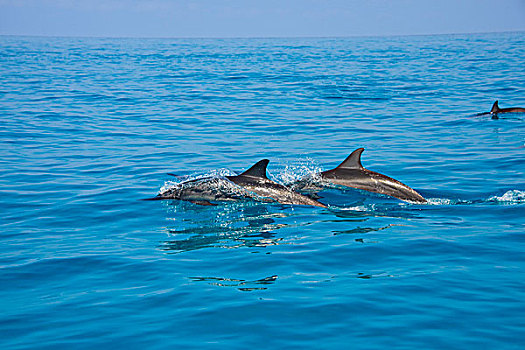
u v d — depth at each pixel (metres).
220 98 28.17
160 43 120.56
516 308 6.22
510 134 18.03
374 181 11.59
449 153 15.36
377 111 23.42
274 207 10.86
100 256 8.23
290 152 15.91
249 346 5.60
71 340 5.79
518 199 10.94
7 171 13.73
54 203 11.14
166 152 16.02
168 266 7.79
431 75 37.44
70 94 29.59
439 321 5.99
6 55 64.06
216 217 10.25
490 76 36.03
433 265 7.59
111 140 17.91
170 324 6.07
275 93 29.77
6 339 5.84
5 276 7.53
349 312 6.25
